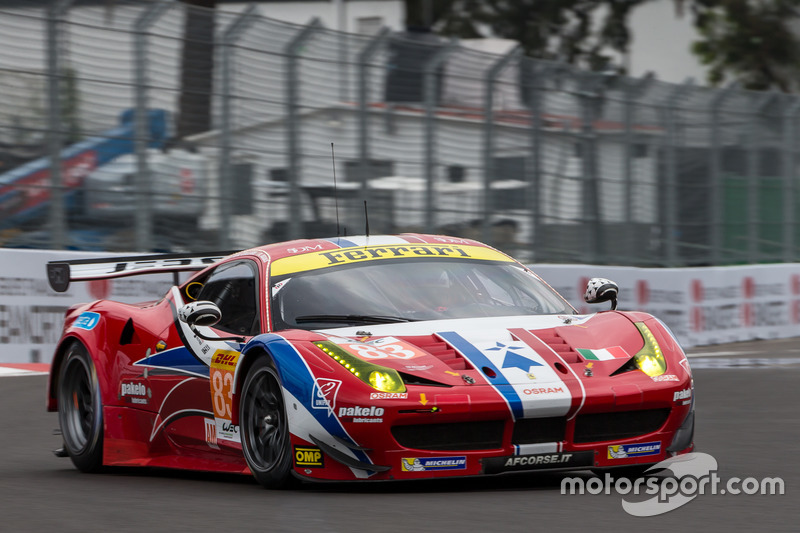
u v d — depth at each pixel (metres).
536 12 112.06
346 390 16.09
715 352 55.12
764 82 122.12
